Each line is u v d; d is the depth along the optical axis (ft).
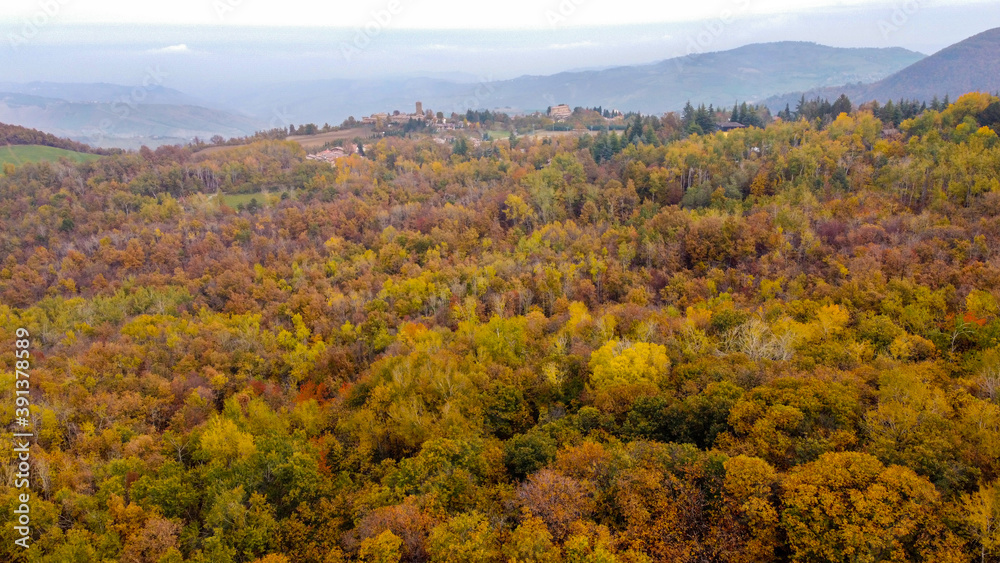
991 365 174.09
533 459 155.94
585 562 109.29
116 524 149.18
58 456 183.83
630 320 270.67
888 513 108.58
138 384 257.34
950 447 126.62
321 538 148.05
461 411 201.57
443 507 141.49
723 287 333.42
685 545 116.78
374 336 316.81
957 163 399.85
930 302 244.83
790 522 113.19
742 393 168.14
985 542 103.04
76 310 370.94
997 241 297.94
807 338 223.92
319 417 216.13
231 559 137.39
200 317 364.79
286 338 316.81
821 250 338.34
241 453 175.22
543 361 232.12
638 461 139.95
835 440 137.69
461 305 341.62
